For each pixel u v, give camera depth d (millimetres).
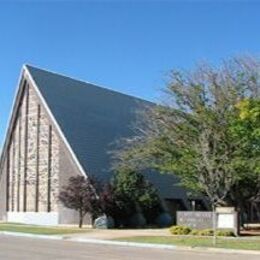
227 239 30938
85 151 47312
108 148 49156
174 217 49250
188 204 53156
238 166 36812
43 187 49062
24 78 51156
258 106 33531
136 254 23672
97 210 42656
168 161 40438
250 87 37969
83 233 36375
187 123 39375
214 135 37562
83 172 45250
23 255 21938
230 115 37312
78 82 54375
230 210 32562
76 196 42500
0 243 28031
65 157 47219
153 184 48625
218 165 37156
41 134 49750
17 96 51719
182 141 39500
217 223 32781
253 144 36156
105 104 55281
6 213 52188
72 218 46250
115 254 23453
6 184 52500
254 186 39906
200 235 33781
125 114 56469
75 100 51938
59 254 22750
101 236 33969
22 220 50375
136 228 43469
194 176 38938
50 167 48656
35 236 34719
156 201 46000
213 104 38344
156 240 30484
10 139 52719
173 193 51812
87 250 25125
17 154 51906
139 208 45281
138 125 49344
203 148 37438
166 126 40281
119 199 43500
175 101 40250
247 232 37531
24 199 50625
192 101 39094
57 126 47719
